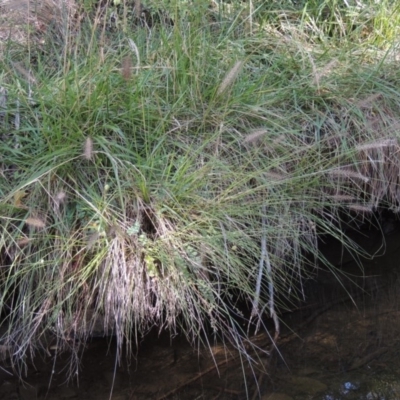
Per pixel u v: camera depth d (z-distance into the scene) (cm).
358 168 253
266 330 230
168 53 251
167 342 224
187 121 237
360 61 272
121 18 275
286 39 274
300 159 241
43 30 267
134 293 216
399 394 213
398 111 261
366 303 245
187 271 217
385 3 293
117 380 215
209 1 280
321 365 222
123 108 238
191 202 222
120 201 218
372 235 268
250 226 230
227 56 258
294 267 244
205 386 214
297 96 255
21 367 216
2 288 220
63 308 218
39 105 235
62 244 213
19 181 222
